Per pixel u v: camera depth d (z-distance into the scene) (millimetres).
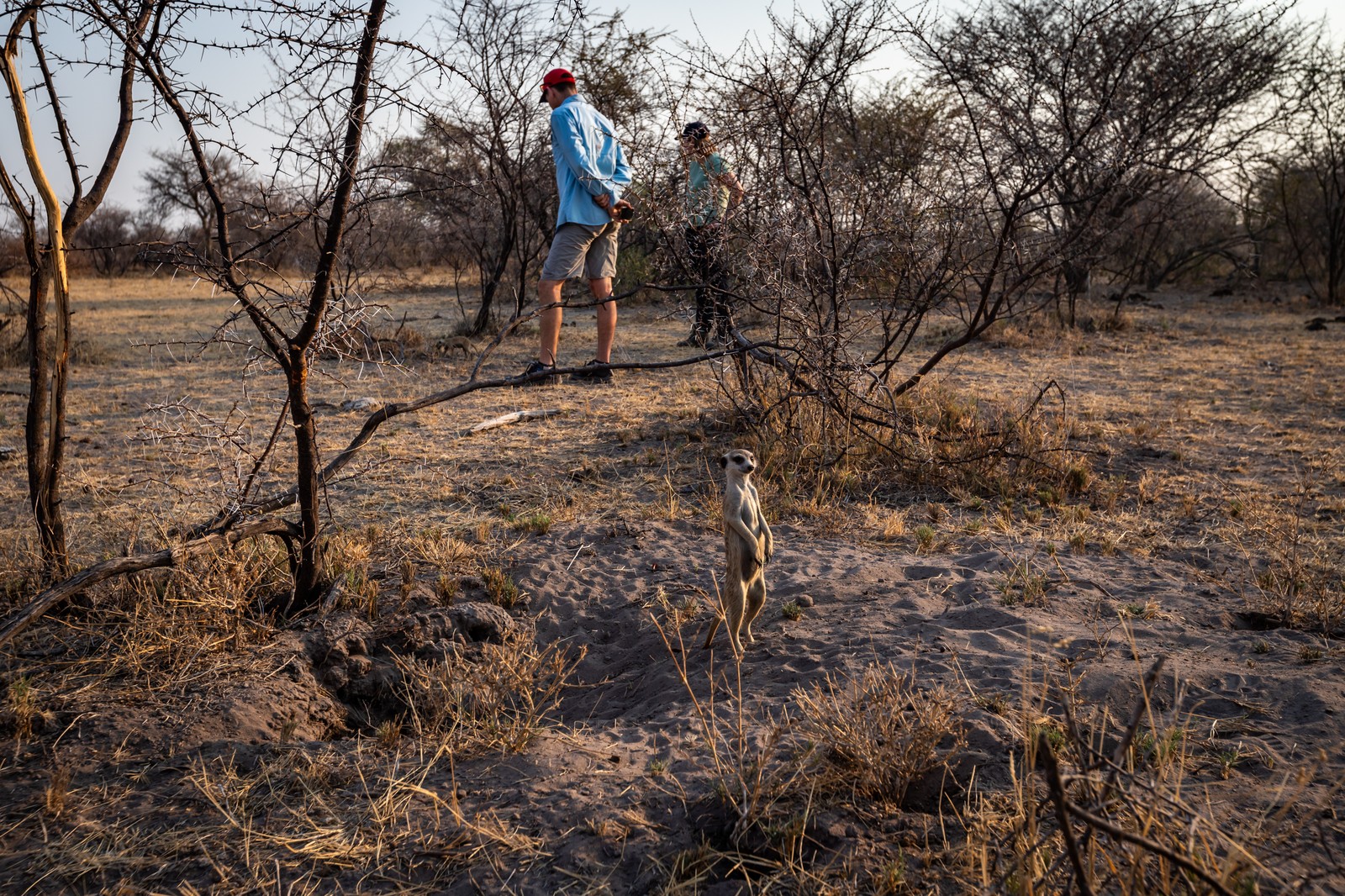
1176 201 13750
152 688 3822
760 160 7324
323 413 9383
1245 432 8352
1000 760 3041
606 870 2639
